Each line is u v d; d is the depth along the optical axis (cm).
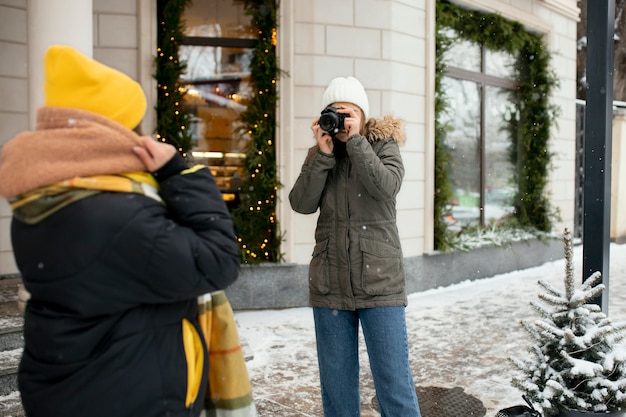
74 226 134
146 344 143
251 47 651
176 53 621
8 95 582
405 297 269
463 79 830
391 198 265
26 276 140
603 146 326
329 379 271
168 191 150
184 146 618
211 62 650
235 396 172
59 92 143
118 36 608
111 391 137
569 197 1025
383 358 261
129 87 151
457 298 700
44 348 138
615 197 1246
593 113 330
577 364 274
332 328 271
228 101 654
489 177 895
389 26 682
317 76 647
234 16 650
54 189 134
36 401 140
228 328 174
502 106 919
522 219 945
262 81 636
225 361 172
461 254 792
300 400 387
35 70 444
